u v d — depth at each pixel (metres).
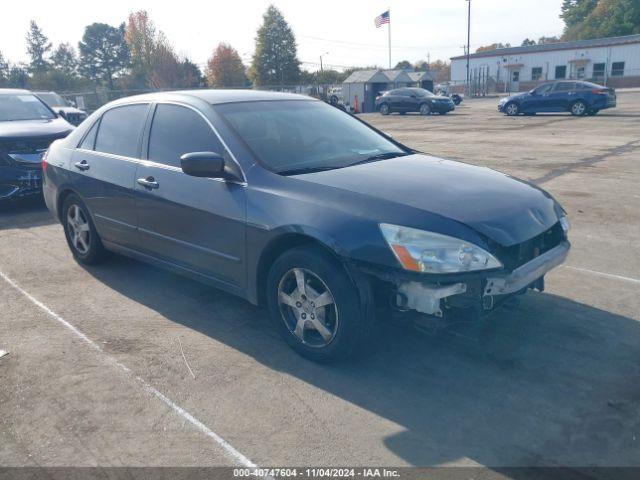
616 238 6.36
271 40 62.19
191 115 4.53
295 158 4.18
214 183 4.13
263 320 4.46
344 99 40.59
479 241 3.27
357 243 3.36
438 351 3.88
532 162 11.52
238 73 64.31
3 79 70.75
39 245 6.57
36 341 4.18
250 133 4.27
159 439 3.05
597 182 9.33
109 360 3.88
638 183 9.17
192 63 65.19
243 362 3.82
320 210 3.55
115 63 95.00
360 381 3.55
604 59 52.81
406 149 4.98
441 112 29.62
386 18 48.94
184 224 4.37
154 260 4.83
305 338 3.79
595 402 3.28
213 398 3.41
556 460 2.81
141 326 4.39
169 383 3.59
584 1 87.38
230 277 4.15
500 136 16.92
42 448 3.00
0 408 3.36
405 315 3.44
